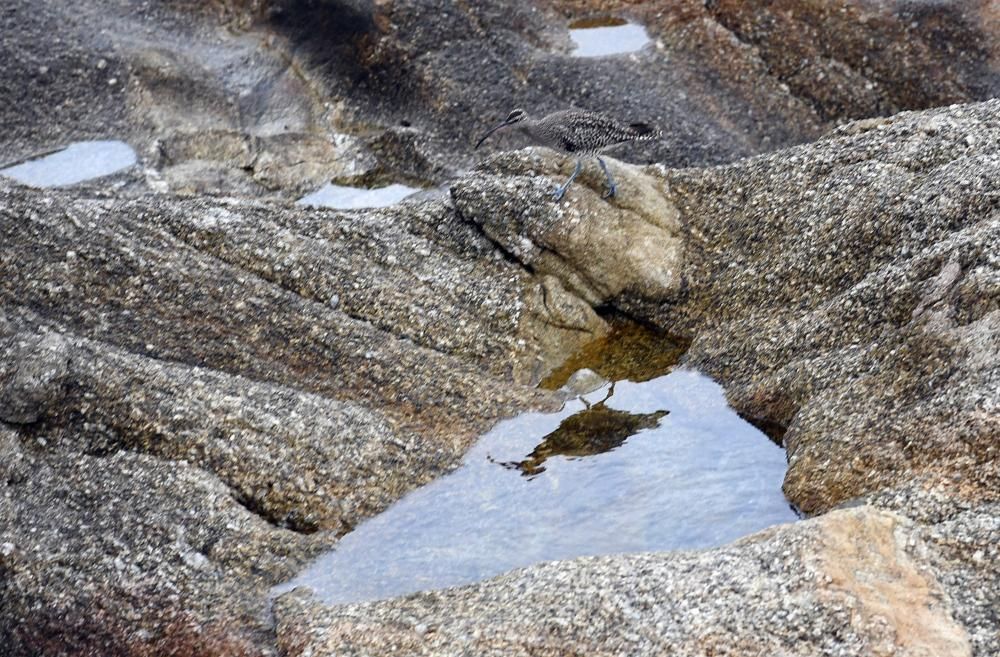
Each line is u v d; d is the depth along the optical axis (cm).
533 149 2055
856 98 2483
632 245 1955
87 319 1728
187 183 2347
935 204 1788
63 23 2617
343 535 1544
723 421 1744
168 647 1350
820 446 1570
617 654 1246
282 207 1969
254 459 1570
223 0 2727
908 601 1270
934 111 2048
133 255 1794
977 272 1574
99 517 1464
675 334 1948
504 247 1952
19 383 1539
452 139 2477
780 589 1286
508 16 2633
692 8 2628
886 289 1708
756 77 2541
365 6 2614
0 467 1502
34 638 1370
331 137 2495
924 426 1485
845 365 1667
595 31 2659
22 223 1784
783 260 1906
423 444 1675
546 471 1662
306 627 1334
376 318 1838
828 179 1962
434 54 2584
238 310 1781
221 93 2575
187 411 1590
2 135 2456
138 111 2506
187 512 1485
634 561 1383
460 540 1546
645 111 2469
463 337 1858
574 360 1905
